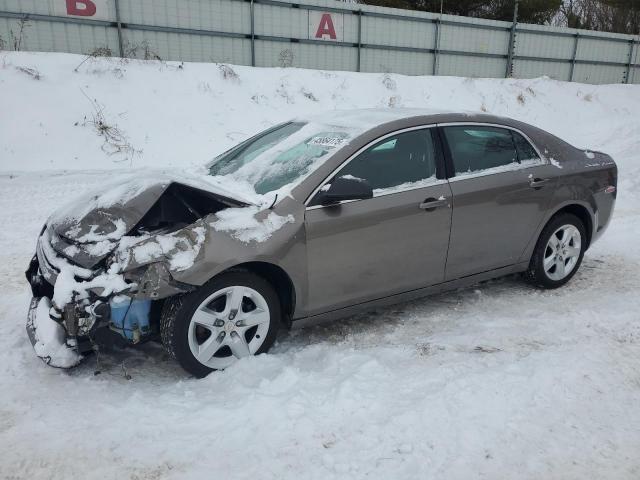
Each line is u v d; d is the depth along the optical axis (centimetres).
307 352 369
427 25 1798
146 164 1062
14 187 848
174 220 362
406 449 265
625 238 666
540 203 454
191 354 327
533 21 2442
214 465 256
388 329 409
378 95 1588
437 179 403
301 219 346
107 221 338
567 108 1867
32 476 249
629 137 1486
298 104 1420
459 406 299
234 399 309
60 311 301
